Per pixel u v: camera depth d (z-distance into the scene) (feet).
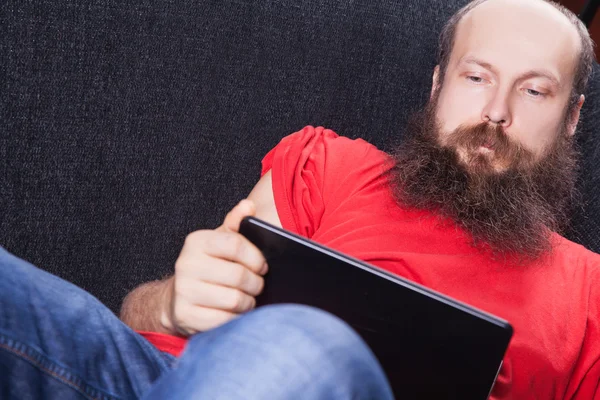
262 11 4.11
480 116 3.85
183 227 4.05
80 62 3.66
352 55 4.38
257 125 4.18
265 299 2.63
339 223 3.74
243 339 1.20
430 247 3.55
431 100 4.23
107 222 3.84
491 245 3.48
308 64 4.27
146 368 2.37
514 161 3.76
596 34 7.07
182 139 3.97
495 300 3.35
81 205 3.75
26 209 3.63
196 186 4.05
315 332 1.22
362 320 2.45
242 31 4.07
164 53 3.86
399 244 3.56
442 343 2.38
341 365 1.20
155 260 4.00
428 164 3.79
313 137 4.12
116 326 2.33
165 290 3.16
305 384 1.15
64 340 2.15
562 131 4.03
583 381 3.37
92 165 3.75
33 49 3.54
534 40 3.84
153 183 3.93
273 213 3.84
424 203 3.63
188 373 1.20
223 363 1.17
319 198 3.85
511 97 3.82
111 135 3.78
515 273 3.45
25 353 2.04
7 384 2.01
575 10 7.23
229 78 4.06
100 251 3.84
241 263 2.60
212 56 3.99
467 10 4.24
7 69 3.50
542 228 3.69
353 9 4.37
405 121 4.56
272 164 3.98
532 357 3.23
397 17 4.49
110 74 3.74
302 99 4.29
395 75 4.51
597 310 3.47
